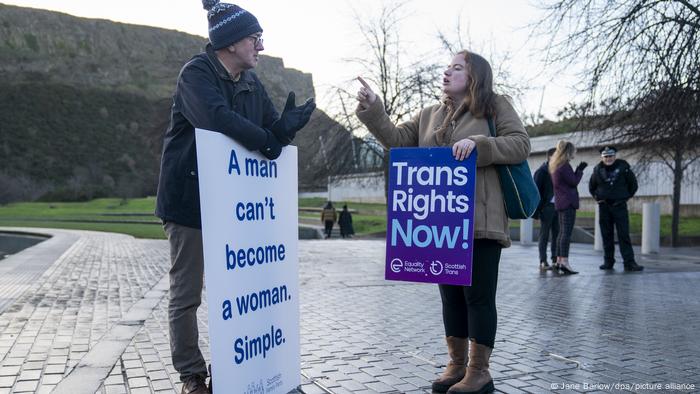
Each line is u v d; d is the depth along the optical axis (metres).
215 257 2.68
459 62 3.36
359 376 3.54
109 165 109.25
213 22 2.96
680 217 25.20
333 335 4.66
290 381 3.24
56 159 107.62
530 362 3.88
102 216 50.62
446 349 4.21
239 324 2.82
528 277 8.49
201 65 2.91
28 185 93.06
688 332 4.81
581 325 5.08
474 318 3.24
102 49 175.75
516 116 3.33
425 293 6.95
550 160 9.21
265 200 3.04
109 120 122.19
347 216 27.11
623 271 9.34
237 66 3.03
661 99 11.47
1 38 163.50
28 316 5.42
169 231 3.01
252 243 2.93
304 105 3.12
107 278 8.40
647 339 4.55
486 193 3.24
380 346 4.29
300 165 28.66
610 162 9.50
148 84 147.12
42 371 3.61
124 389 3.22
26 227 30.38
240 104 3.06
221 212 2.72
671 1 11.42
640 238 17.70
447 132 3.40
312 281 8.09
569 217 8.91
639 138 12.52
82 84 136.62
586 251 13.97
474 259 3.24
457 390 3.13
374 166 29.30
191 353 3.04
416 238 3.26
